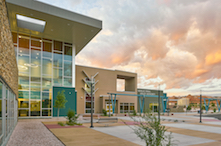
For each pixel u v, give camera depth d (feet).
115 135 37.24
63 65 84.28
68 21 68.49
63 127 48.80
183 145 29.32
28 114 71.92
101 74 126.11
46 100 76.38
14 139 31.71
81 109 113.29
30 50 76.43
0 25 19.12
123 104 136.46
